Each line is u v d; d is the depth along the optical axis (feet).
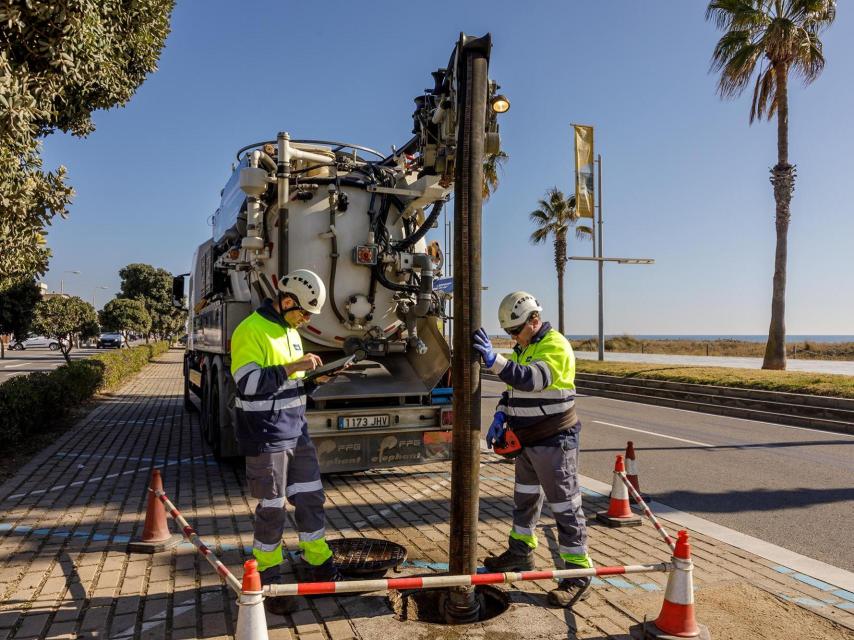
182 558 14.60
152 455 26.96
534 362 12.46
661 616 10.85
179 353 161.48
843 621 11.67
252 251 20.85
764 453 28.76
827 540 16.75
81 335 88.79
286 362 12.67
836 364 79.97
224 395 23.58
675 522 18.07
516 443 12.94
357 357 15.67
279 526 12.38
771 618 11.73
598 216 79.30
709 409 44.78
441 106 14.16
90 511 18.45
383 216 21.86
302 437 12.98
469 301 11.50
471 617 11.55
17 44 20.89
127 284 205.26
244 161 22.94
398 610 12.24
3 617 11.52
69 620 11.44
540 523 17.75
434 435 21.57
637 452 28.99
